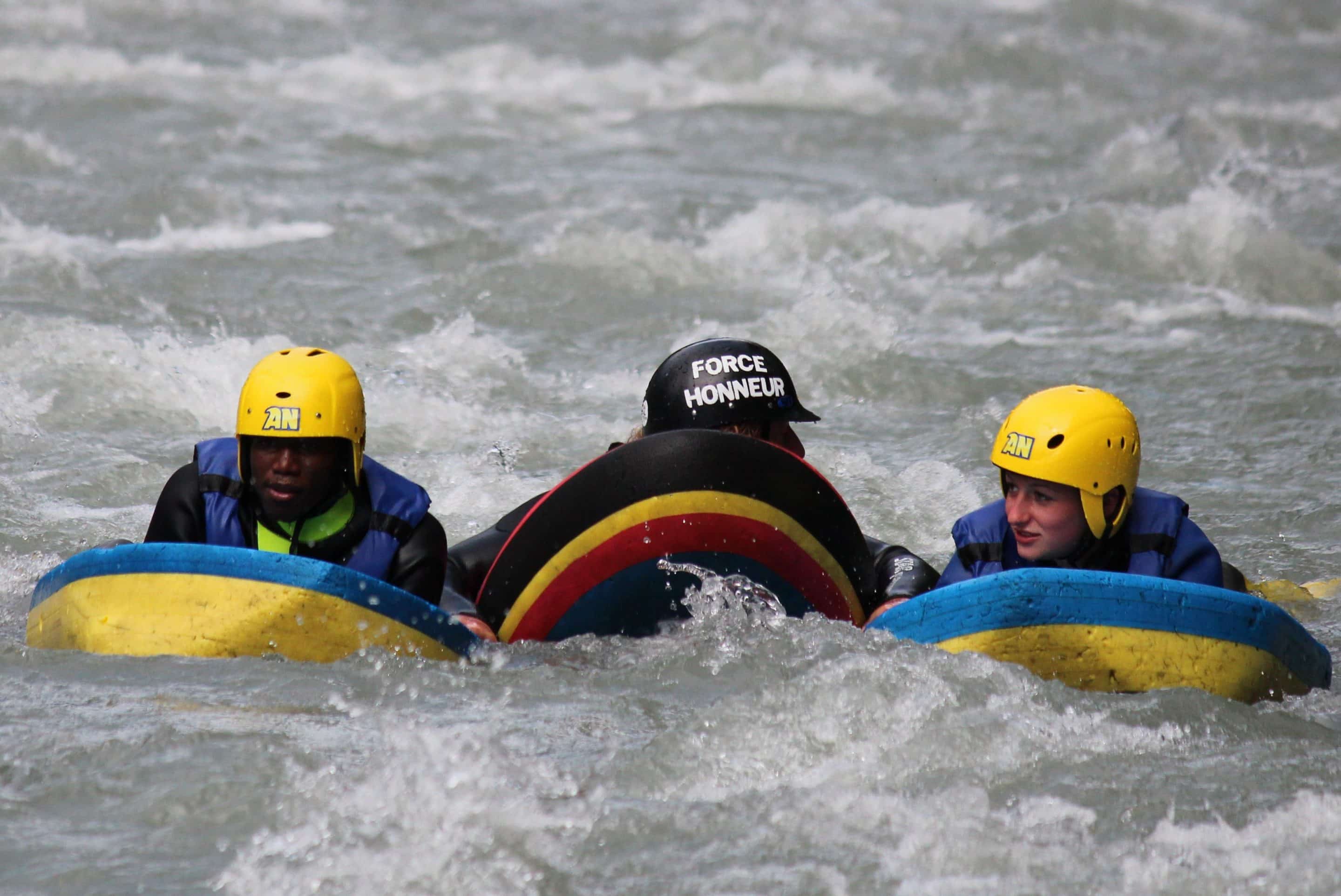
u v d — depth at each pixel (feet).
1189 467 103.76
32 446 100.27
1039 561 66.13
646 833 46.80
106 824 46.55
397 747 52.29
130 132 215.72
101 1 315.17
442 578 68.54
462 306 142.10
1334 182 214.28
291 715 55.36
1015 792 49.98
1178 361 131.23
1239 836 46.75
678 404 71.36
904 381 124.26
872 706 56.13
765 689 57.31
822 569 68.95
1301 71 327.06
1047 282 160.35
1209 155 231.50
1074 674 60.95
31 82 247.50
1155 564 65.67
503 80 281.74
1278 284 160.97
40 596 65.98
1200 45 360.89
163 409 110.11
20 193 176.65
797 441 75.20
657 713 57.36
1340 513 93.91
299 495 65.26
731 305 147.02
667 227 177.68
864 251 168.96
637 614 68.03
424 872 44.06
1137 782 50.85
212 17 316.40
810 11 367.45
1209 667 61.05
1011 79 296.51
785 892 43.42
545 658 65.21
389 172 202.08
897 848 46.01
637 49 313.53
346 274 151.33
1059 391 66.28
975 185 208.85
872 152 233.55
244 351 121.60
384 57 293.64
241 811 47.34
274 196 183.62
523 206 185.16
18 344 117.08
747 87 285.64
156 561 62.28
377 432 107.86
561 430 109.81
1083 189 207.21
